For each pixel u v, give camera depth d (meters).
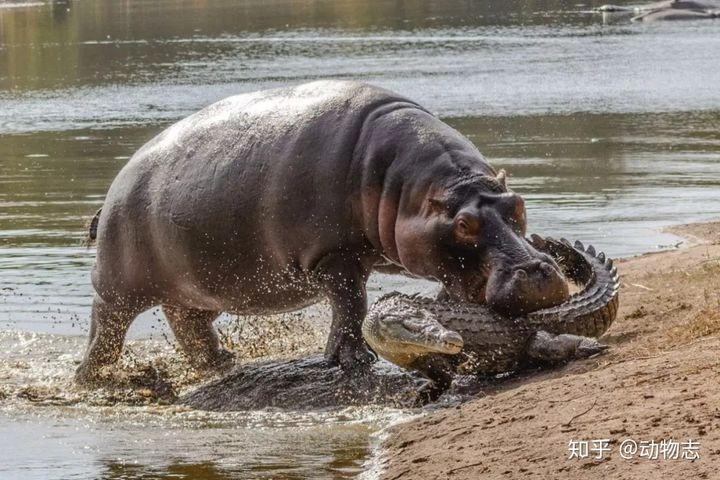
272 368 38.00
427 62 146.38
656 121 97.50
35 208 68.19
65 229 62.38
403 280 49.06
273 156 36.41
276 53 163.12
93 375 39.50
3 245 58.84
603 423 25.53
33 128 103.00
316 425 32.28
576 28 193.00
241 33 198.62
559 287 32.59
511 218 33.59
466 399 32.25
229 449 30.28
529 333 33.09
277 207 36.16
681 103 107.75
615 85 121.62
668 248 53.75
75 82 137.88
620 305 39.72
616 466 23.17
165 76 139.38
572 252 36.72
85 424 33.97
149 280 39.06
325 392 35.00
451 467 25.64
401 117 35.81
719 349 29.03
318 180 35.81
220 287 37.97
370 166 35.31
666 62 140.38
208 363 40.78
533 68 137.38
